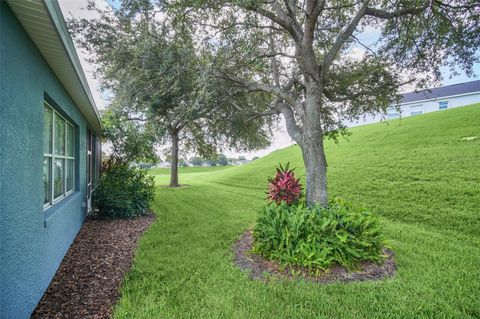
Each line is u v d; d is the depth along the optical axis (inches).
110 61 308.2
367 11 214.2
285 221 176.2
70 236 198.1
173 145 656.4
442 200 298.4
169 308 116.8
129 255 183.6
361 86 261.6
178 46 239.1
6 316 90.7
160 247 197.2
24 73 108.3
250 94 317.7
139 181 341.4
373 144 614.9
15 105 99.3
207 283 140.8
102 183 323.9
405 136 593.9
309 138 203.0
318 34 257.3
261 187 561.9
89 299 125.9
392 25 242.2
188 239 217.9
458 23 224.4
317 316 112.0
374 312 115.0
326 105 286.2
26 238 108.2
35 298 117.6
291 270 150.9
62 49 124.1
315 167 200.4
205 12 224.5
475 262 169.9
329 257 154.2
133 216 305.1
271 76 296.2
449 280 144.1
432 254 183.0
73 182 241.1
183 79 245.9
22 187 105.0
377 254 164.1
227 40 215.6
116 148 396.8
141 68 254.4
